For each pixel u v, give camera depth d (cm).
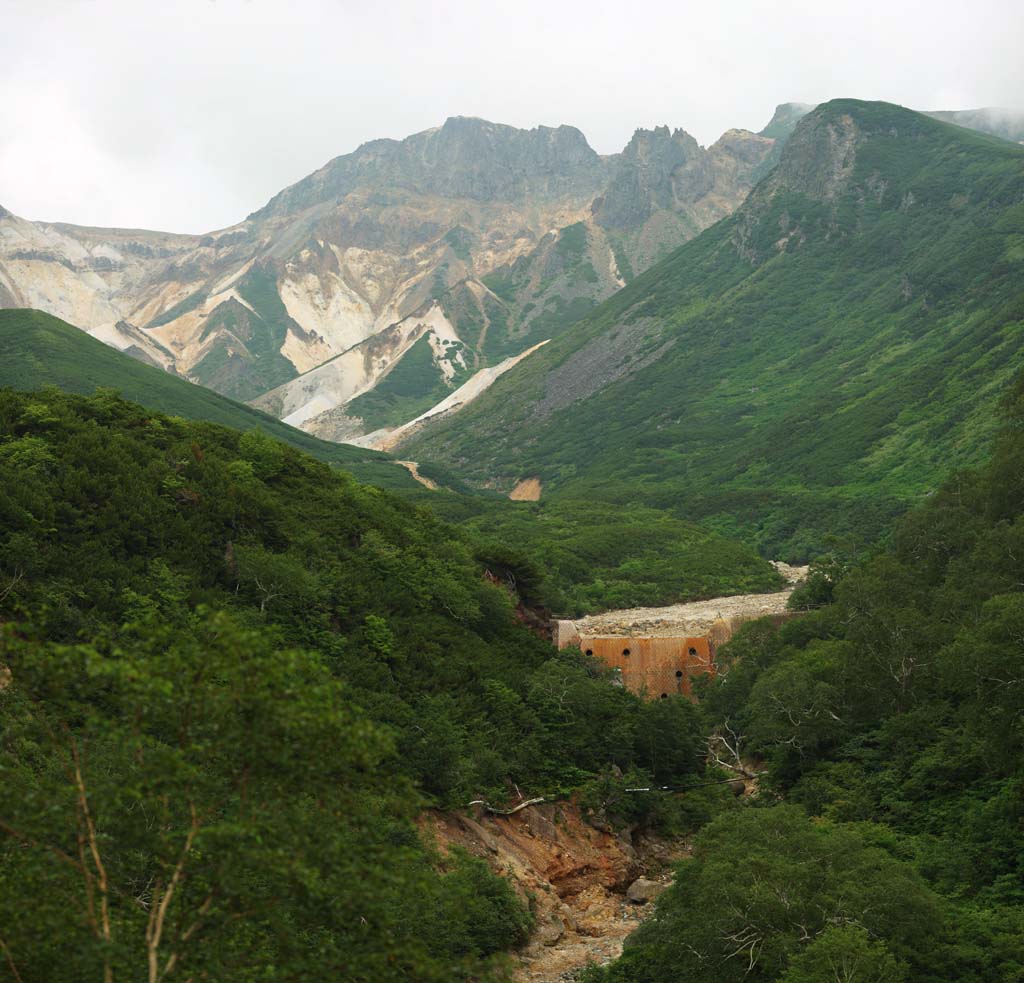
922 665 5562
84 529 5347
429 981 1867
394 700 5128
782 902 3428
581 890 5088
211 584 5466
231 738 1725
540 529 15550
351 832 2084
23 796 1719
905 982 3231
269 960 1855
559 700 6066
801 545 15212
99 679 1770
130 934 1845
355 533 6925
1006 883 3909
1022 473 6631
